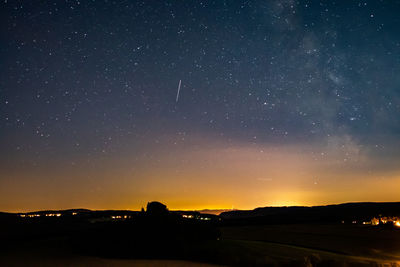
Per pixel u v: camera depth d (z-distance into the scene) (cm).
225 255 1758
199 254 1831
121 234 2089
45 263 1630
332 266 1714
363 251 2369
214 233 2311
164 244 1930
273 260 1712
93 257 1809
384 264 1809
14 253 1936
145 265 1603
